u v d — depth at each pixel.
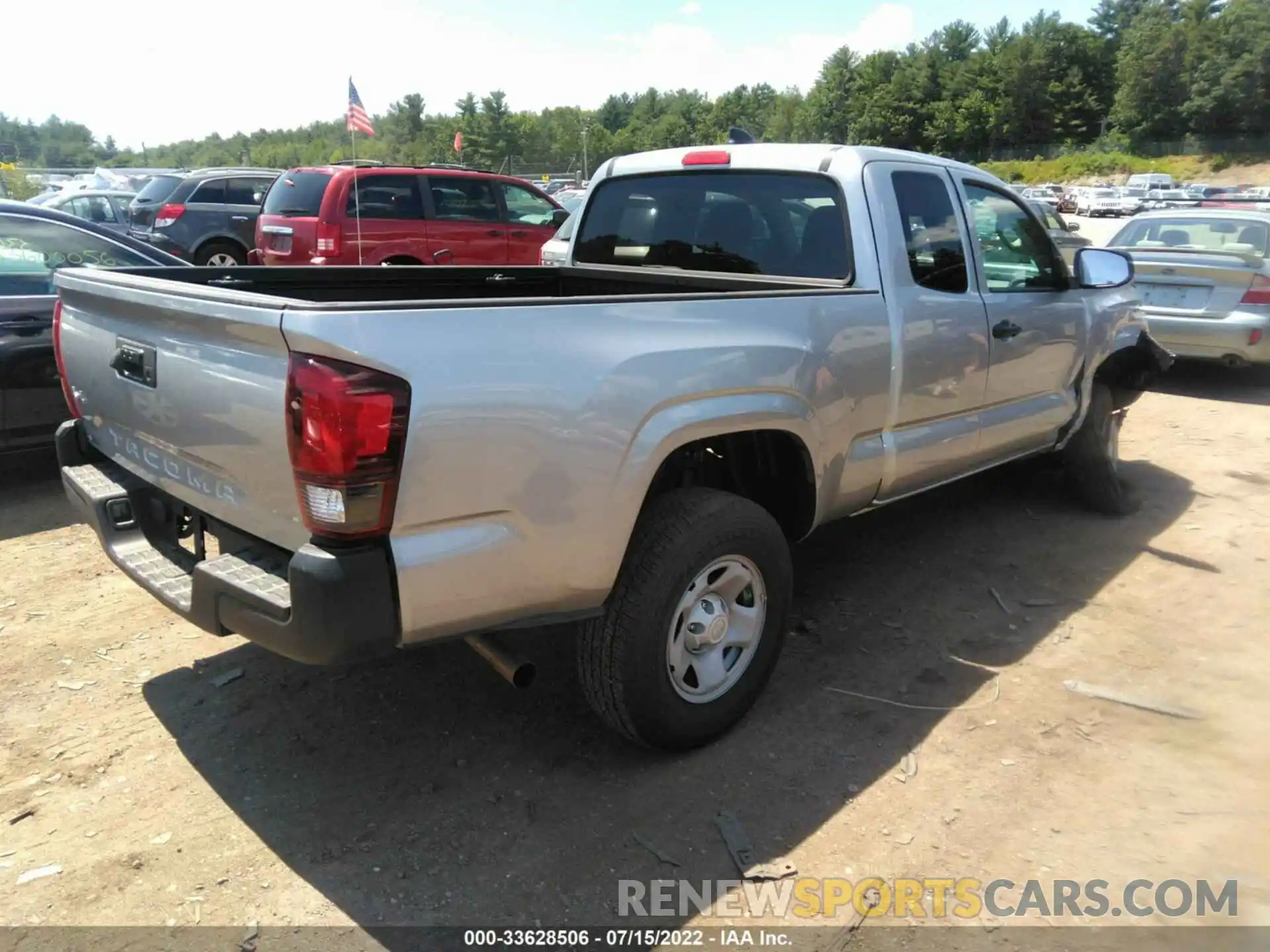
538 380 2.45
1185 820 2.80
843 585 4.47
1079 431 5.29
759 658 3.22
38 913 2.38
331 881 2.51
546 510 2.51
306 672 3.59
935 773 3.02
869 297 3.54
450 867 2.57
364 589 2.25
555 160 108.25
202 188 13.53
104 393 3.06
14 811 2.76
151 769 2.98
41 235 5.59
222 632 2.52
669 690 2.92
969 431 4.20
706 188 4.24
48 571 4.46
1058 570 4.67
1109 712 3.38
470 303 2.38
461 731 3.22
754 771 3.02
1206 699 3.47
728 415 2.91
